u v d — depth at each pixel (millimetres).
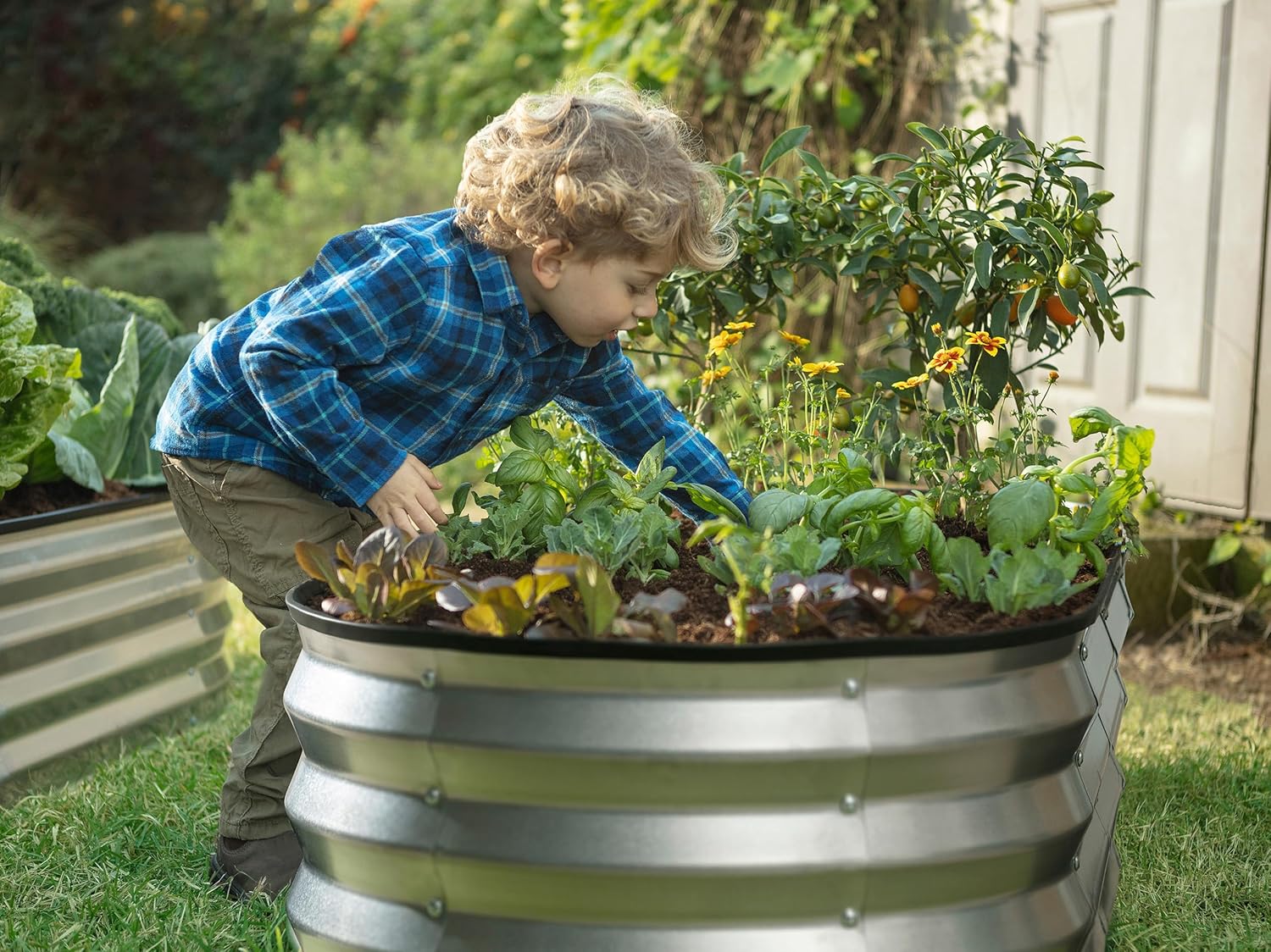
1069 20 3938
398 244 1886
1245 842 2186
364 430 1831
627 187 1754
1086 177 3906
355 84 9656
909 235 2551
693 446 2154
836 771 1371
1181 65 3617
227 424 2061
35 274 3279
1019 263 2467
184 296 8172
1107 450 1985
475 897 1412
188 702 2879
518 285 1910
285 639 2064
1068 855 1535
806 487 2074
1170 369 3701
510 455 1973
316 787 1546
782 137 2660
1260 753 2586
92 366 3195
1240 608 3512
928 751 1390
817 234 2662
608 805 1375
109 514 2650
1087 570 1979
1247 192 3467
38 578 2445
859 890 1382
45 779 2449
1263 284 3445
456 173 7559
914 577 1517
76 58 9695
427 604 1626
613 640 1367
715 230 1979
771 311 2795
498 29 7949
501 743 1377
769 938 1376
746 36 4734
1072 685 1552
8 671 2387
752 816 1371
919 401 2619
